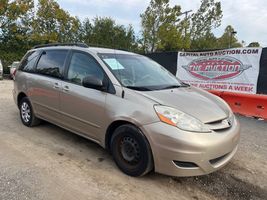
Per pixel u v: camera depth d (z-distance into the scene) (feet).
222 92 27.07
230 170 13.51
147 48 115.85
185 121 10.68
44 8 88.58
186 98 12.45
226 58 28.45
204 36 134.00
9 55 79.66
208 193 11.32
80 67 14.49
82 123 13.87
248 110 25.03
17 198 9.99
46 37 88.58
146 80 13.87
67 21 95.40
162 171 10.87
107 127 12.49
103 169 12.62
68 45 16.20
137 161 11.60
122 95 12.09
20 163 12.77
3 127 18.10
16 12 81.46
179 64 33.09
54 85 15.37
